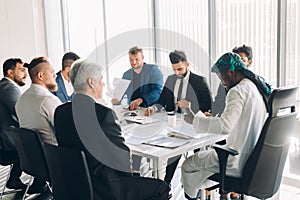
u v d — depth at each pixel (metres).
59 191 2.09
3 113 3.06
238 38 3.80
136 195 1.97
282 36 3.46
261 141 2.09
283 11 3.42
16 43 5.10
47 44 5.45
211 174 2.37
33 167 2.56
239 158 2.24
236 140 2.22
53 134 2.54
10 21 5.02
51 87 2.71
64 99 2.99
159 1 4.55
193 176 2.46
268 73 3.60
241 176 2.25
